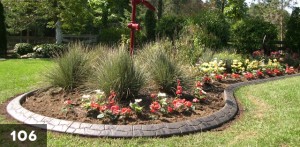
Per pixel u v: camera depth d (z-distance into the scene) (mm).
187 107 5047
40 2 16719
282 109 5555
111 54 5469
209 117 4777
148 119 4578
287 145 3938
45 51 15188
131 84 5180
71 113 4688
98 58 6137
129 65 5246
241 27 13742
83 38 19828
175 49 8680
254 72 9406
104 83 5137
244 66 9930
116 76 5113
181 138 4121
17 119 4672
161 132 4195
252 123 4812
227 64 9422
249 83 8148
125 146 3811
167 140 4039
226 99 5902
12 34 27000
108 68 5207
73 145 3799
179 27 14938
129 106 4926
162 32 15609
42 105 5137
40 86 6145
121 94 5125
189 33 11359
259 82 8469
